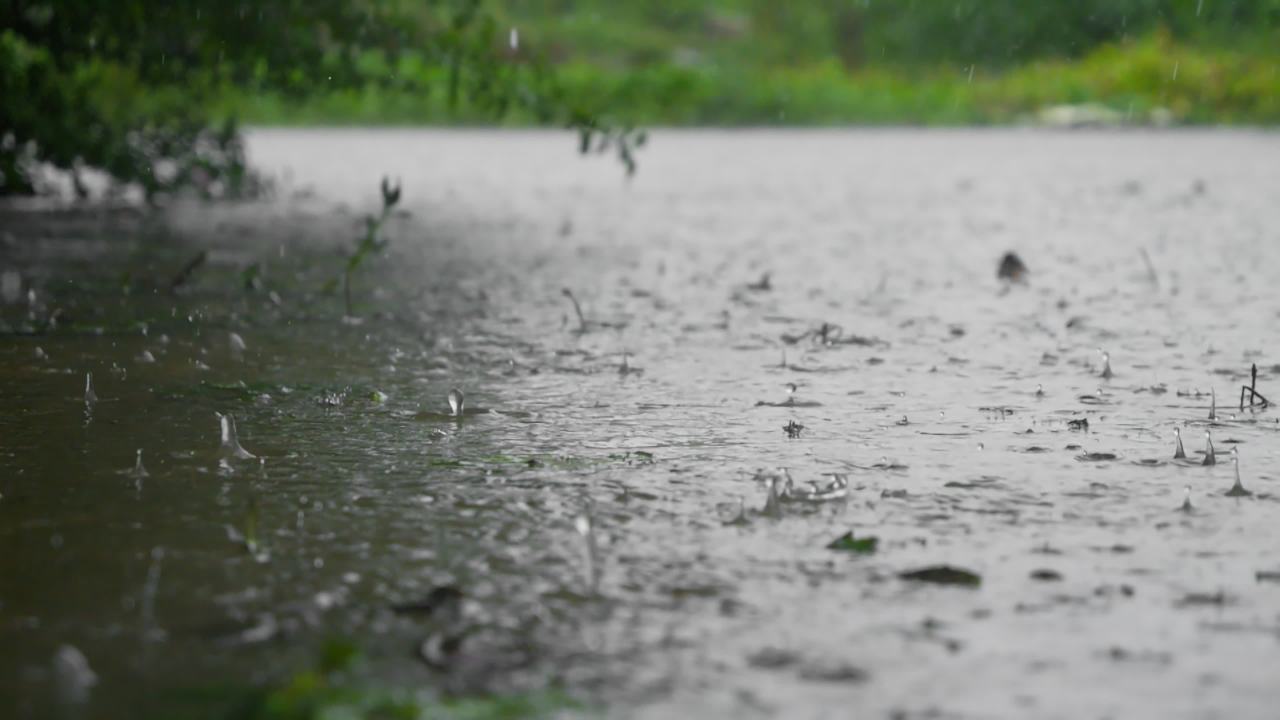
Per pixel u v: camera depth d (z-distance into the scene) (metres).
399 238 14.16
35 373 7.03
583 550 4.14
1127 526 4.36
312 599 3.71
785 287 10.66
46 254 12.35
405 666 3.23
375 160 28.16
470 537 4.28
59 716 2.97
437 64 13.51
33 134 15.18
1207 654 3.30
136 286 10.33
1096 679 3.15
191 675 3.19
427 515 4.53
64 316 8.91
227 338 8.16
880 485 4.89
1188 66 45.66
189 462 5.23
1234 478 4.96
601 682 3.14
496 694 3.07
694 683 3.13
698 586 3.80
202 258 10.19
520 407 6.30
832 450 5.43
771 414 6.14
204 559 4.06
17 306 9.33
